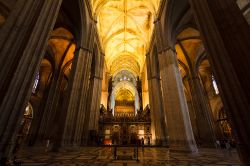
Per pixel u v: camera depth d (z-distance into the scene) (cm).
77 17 1312
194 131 2244
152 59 2000
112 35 2450
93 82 1850
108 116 2394
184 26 1484
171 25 1366
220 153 923
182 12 1342
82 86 1152
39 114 1759
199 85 1844
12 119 428
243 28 451
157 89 1861
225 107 431
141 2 1880
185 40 1819
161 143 1510
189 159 612
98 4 1666
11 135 417
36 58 523
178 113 1005
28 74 488
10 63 459
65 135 934
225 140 1873
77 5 1224
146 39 2242
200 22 569
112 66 3581
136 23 2203
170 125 1034
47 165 439
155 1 1603
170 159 610
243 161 362
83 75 1191
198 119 1697
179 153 872
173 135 994
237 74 421
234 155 797
